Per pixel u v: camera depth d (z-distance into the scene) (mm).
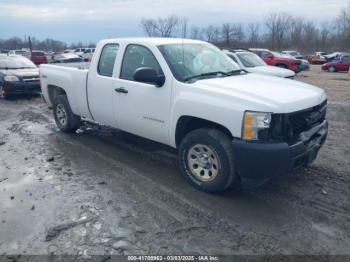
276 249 3178
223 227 3516
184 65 4609
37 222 3633
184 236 3369
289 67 21203
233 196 4180
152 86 4645
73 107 6395
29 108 9984
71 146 6145
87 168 5102
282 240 3307
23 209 3910
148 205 3965
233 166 3949
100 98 5570
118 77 5207
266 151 3598
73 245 3240
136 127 5086
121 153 5738
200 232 3434
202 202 4031
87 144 6242
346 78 21875
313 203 4008
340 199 4102
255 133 3650
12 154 5785
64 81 6406
